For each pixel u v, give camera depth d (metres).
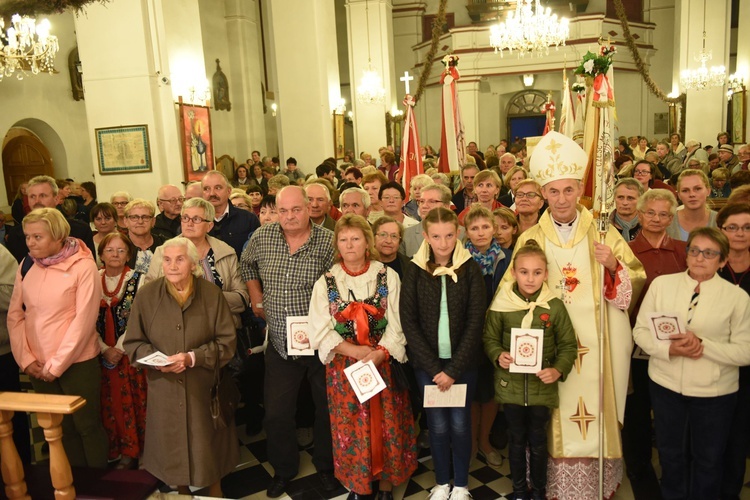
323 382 3.46
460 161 7.07
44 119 12.80
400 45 22.84
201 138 9.30
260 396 4.28
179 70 9.02
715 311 2.79
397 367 3.17
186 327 3.19
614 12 21.50
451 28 20.31
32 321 3.33
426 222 3.03
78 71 13.48
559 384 3.11
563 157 3.02
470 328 3.02
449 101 7.02
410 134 6.97
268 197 4.52
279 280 3.39
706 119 15.52
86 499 3.04
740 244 2.98
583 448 3.10
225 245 3.83
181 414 3.18
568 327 2.99
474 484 3.51
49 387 3.39
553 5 21.22
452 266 3.06
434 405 3.03
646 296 3.00
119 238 3.79
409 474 3.33
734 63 20.16
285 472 3.52
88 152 13.99
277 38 11.43
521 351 2.90
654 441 3.90
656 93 15.59
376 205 5.26
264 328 3.88
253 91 16.67
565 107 8.33
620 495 3.32
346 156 13.22
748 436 3.01
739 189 3.41
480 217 3.42
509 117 21.59
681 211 3.95
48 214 3.27
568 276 3.09
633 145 14.81
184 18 9.12
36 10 3.86
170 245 3.15
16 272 3.48
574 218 3.16
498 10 20.39
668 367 2.87
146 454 3.27
